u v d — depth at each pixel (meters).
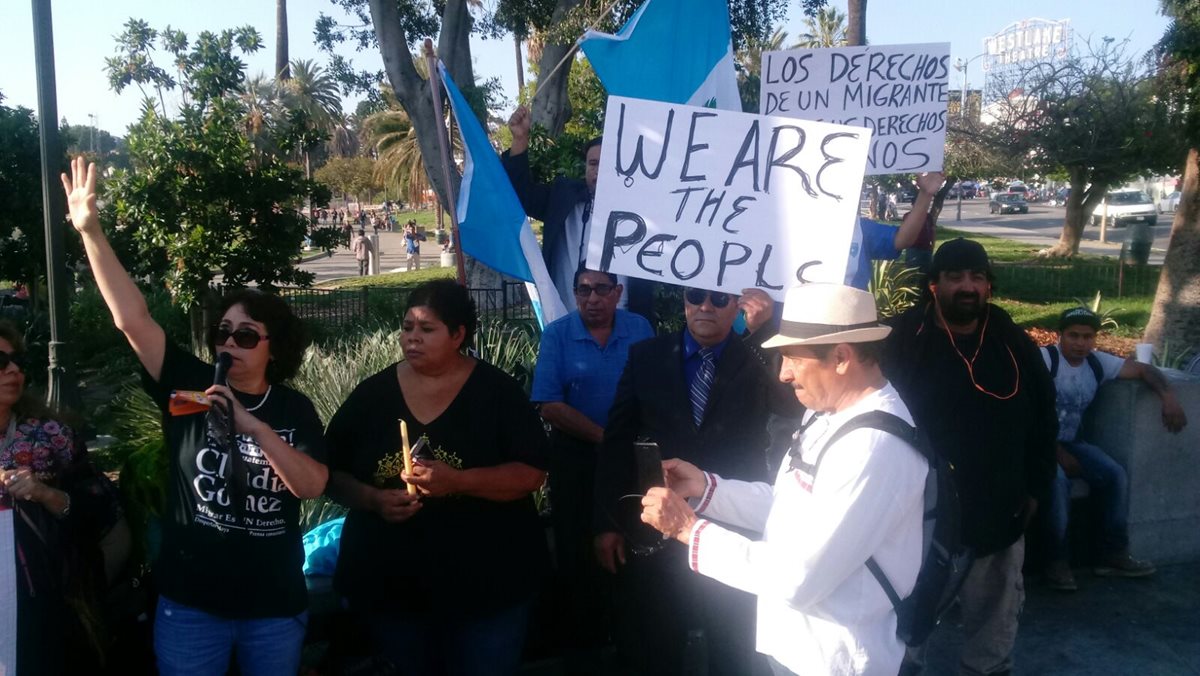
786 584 2.46
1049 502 4.96
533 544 3.41
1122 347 12.37
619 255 3.79
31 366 9.84
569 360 4.19
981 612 3.96
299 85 54.47
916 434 2.53
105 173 12.48
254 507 2.97
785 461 2.74
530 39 19.48
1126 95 13.92
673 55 5.69
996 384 3.72
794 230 3.64
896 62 5.20
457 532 3.24
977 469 3.70
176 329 13.42
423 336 3.16
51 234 8.52
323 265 36.59
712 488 2.98
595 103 13.46
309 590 3.94
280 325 3.06
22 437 3.10
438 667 3.43
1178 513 5.32
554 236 5.34
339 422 3.32
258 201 11.05
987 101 16.00
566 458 4.19
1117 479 5.11
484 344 7.40
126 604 3.60
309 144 11.77
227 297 3.08
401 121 54.94
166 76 11.03
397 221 64.56
